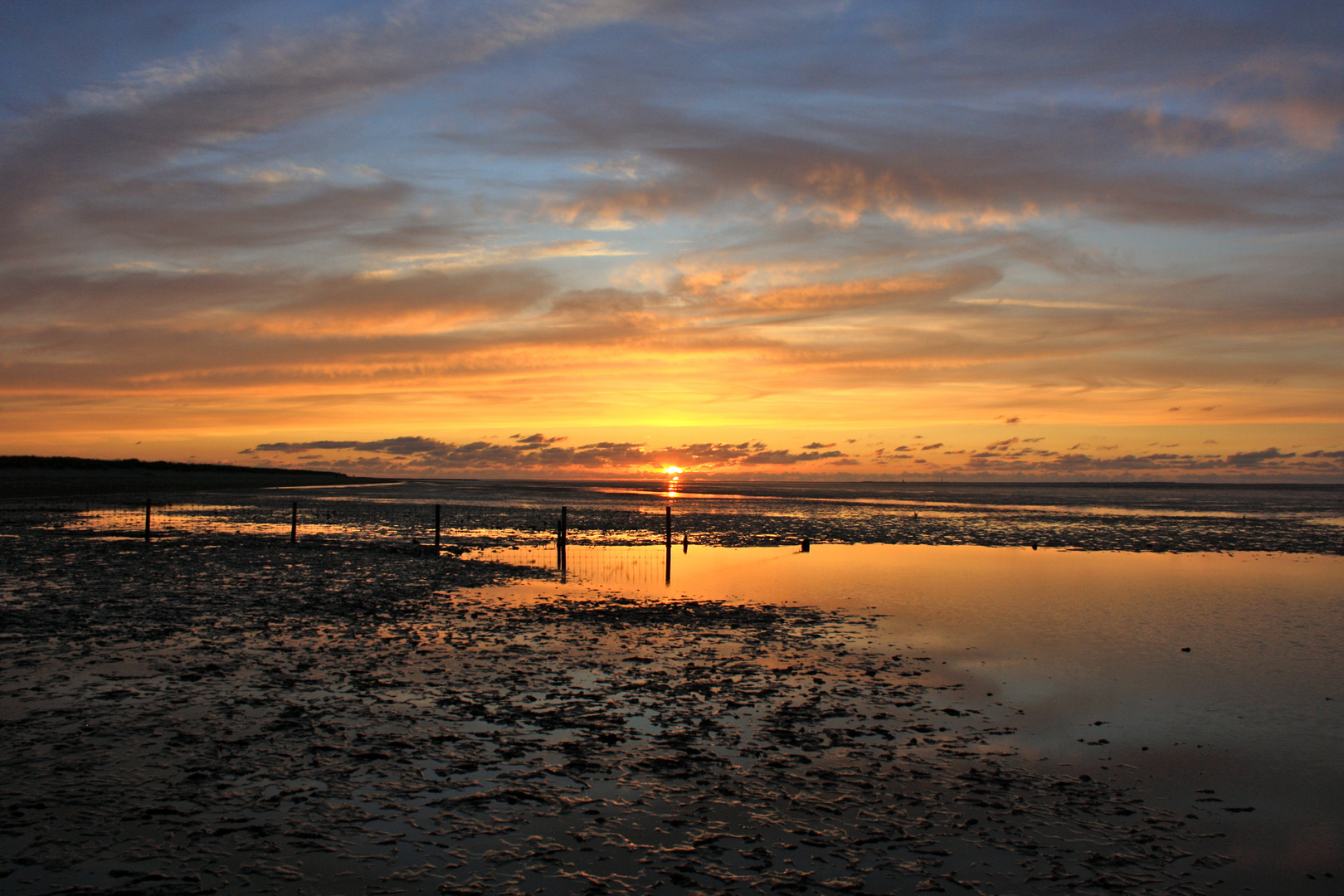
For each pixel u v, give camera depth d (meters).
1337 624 16.34
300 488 111.88
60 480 90.00
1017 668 12.50
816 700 10.60
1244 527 49.06
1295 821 7.25
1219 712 10.33
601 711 9.92
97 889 5.58
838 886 5.97
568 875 6.02
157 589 18.69
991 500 99.25
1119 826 7.06
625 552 30.61
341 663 11.98
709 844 6.57
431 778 7.70
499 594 19.34
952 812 7.27
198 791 7.23
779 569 25.34
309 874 5.90
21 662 11.57
